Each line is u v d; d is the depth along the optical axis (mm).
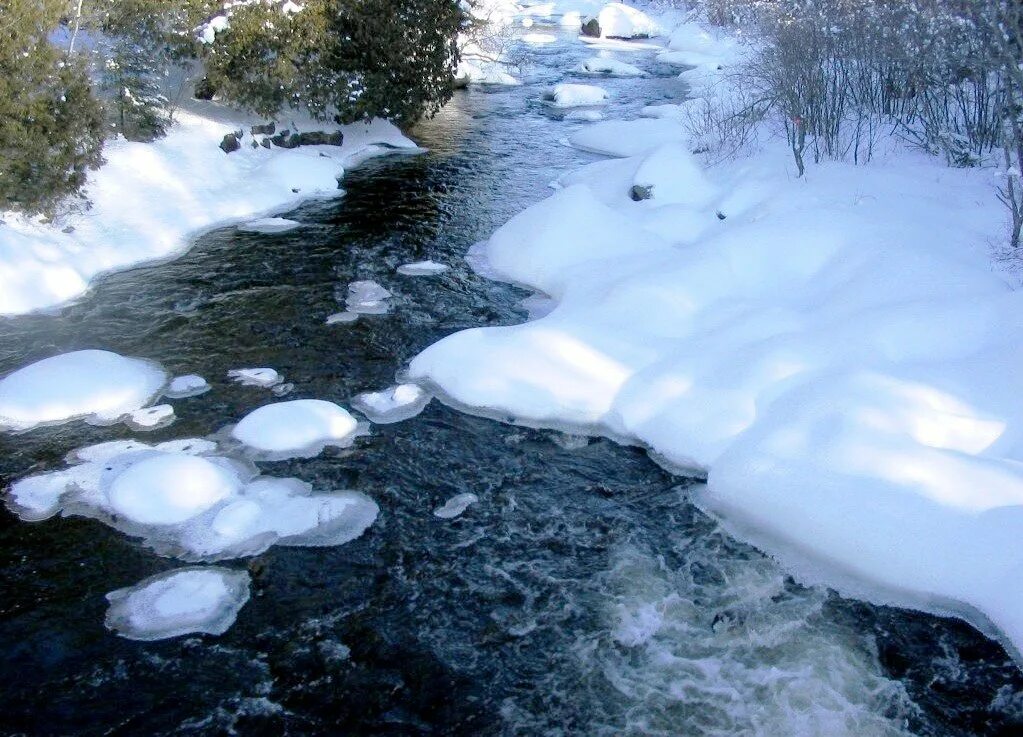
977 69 10516
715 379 6875
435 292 9258
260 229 10898
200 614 5133
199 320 8555
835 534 5543
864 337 6941
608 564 5594
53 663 4805
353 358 7945
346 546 5711
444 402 7297
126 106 11703
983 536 5238
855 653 4930
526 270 9523
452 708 4598
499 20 26219
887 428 5961
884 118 12172
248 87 13086
